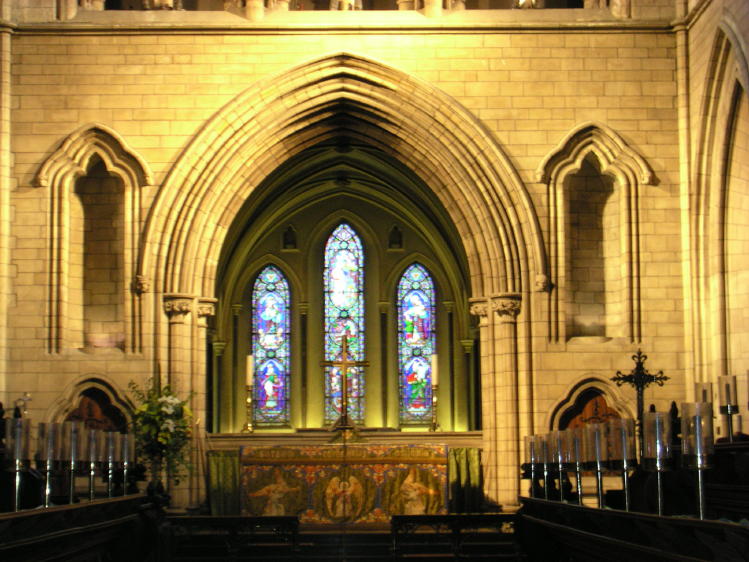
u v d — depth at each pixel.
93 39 31.53
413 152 32.41
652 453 13.20
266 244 43.72
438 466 30.61
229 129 31.38
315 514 30.27
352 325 43.50
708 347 30.48
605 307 31.91
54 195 31.03
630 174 31.27
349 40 31.69
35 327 30.72
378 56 31.64
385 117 32.06
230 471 30.92
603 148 31.45
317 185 42.66
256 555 27.58
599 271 31.98
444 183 32.19
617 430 15.02
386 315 43.47
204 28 31.47
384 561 27.16
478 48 31.69
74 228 31.83
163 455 27.81
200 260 31.38
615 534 14.95
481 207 31.55
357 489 30.39
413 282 43.94
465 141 31.52
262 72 31.53
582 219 32.09
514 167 31.31
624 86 31.53
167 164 31.23
